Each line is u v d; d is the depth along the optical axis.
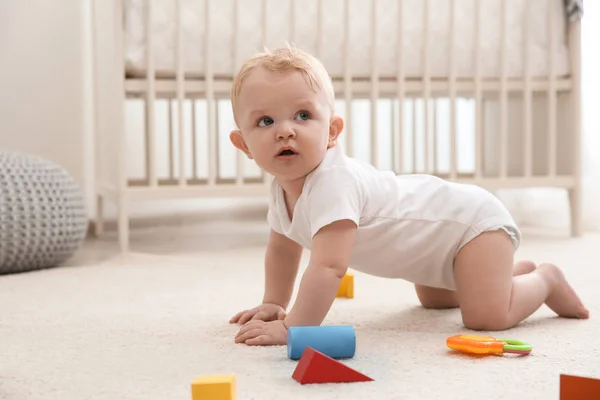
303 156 1.09
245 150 1.18
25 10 3.06
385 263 1.21
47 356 1.05
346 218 1.08
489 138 3.14
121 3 2.20
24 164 1.94
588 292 1.53
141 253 2.26
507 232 1.18
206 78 2.28
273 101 1.08
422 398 0.83
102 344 1.12
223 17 2.29
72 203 2.02
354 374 0.90
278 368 0.96
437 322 1.26
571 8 2.54
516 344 1.03
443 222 1.18
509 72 2.55
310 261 1.11
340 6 2.40
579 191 2.59
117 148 2.29
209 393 0.77
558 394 0.84
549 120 2.58
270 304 1.25
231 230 2.90
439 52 2.48
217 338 1.14
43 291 1.60
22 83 3.07
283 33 2.35
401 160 2.47
